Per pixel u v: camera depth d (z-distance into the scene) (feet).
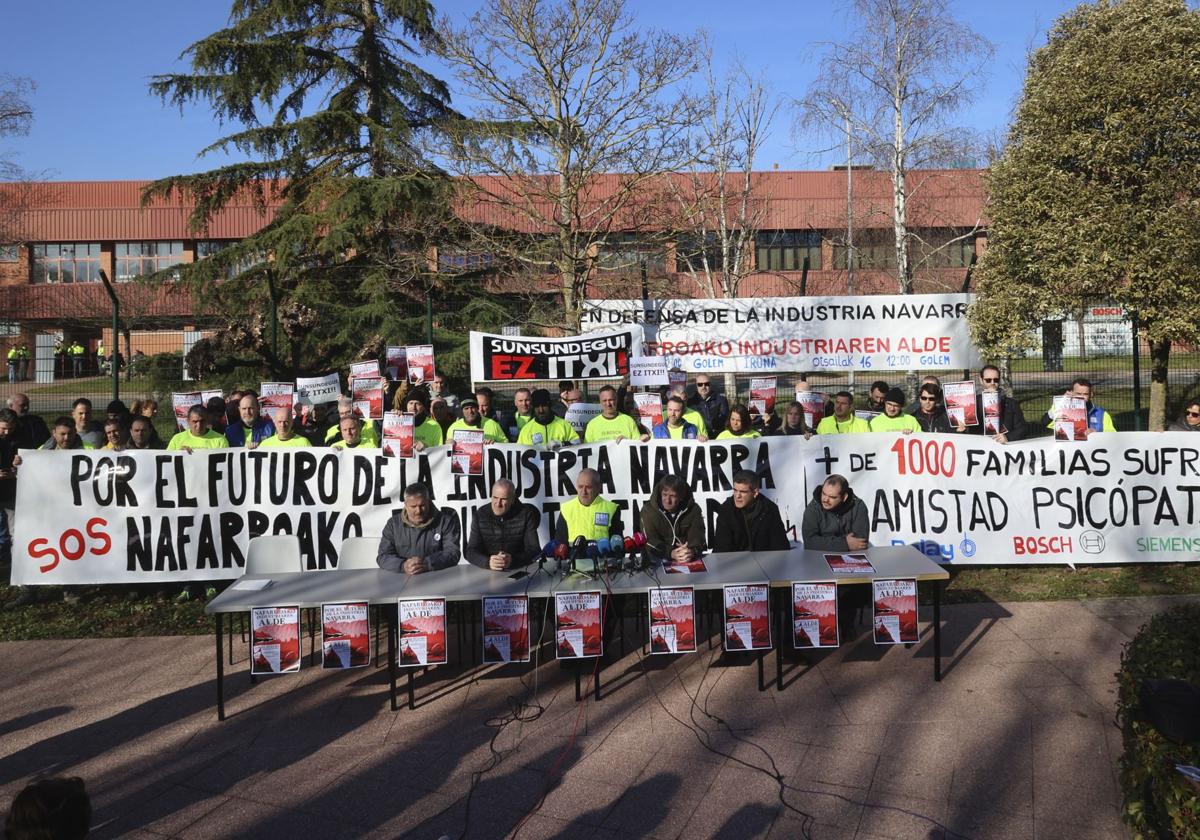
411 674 21.35
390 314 58.08
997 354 41.86
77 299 135.33
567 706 21.35
